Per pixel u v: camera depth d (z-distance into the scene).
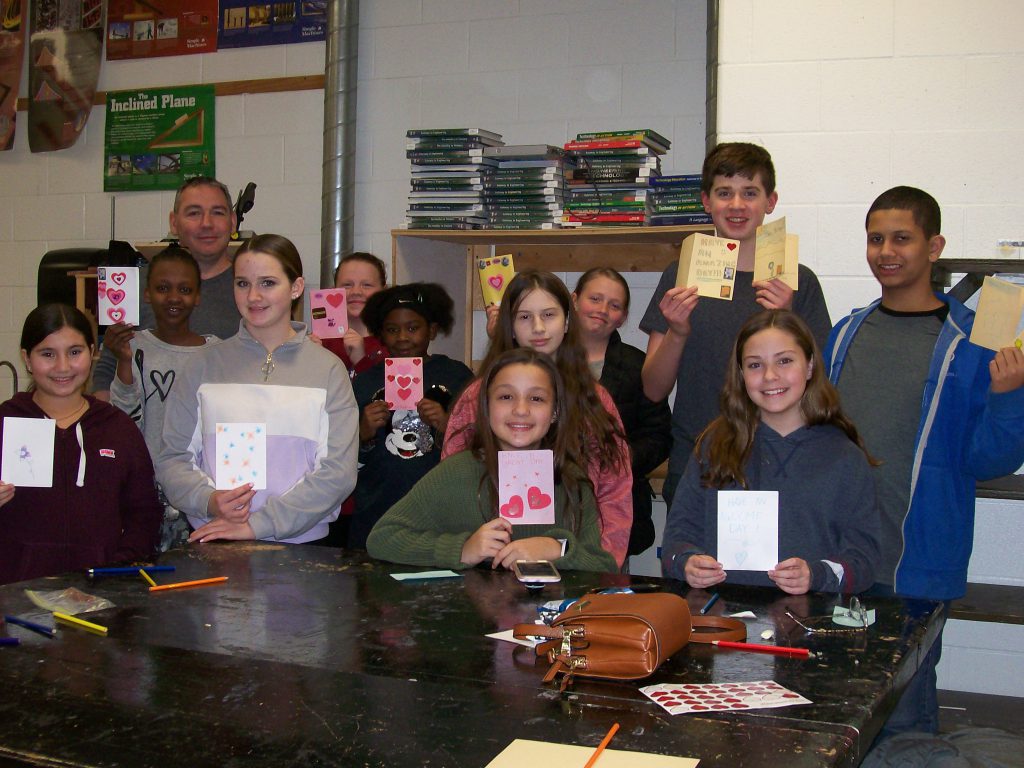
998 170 3.03
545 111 4.36
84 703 1.22
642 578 1.89
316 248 4.79
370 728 1.14
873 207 2.53
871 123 3.12
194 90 4.98
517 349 2.12
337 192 4.52
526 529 2.07
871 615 1.64
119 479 2.44
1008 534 3.23
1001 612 2.72
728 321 2.70
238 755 1.07
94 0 5.17
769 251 2.47
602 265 4.21
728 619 1.51
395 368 2.94
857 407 2.47
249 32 4.88
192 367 2.49
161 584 1.80
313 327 3.32
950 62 3.05
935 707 2.32
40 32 5.29
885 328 2.52
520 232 3.80
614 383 2.98
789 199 3.20
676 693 1.24
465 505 2.09
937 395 2.39
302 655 1.40
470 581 1.85
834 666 1.37
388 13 4.61
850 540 1.90
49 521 2.36
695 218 3.66
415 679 1.30
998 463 2.32
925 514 2.40
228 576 1.88
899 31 3.08
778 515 1.92
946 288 3.22
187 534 2.73
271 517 2.25
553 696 1.24
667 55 4.17
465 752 1.07
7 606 1.66
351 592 1.76
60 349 2.38
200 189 3.22
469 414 2.37
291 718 1.17
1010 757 1.86
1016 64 3.00
